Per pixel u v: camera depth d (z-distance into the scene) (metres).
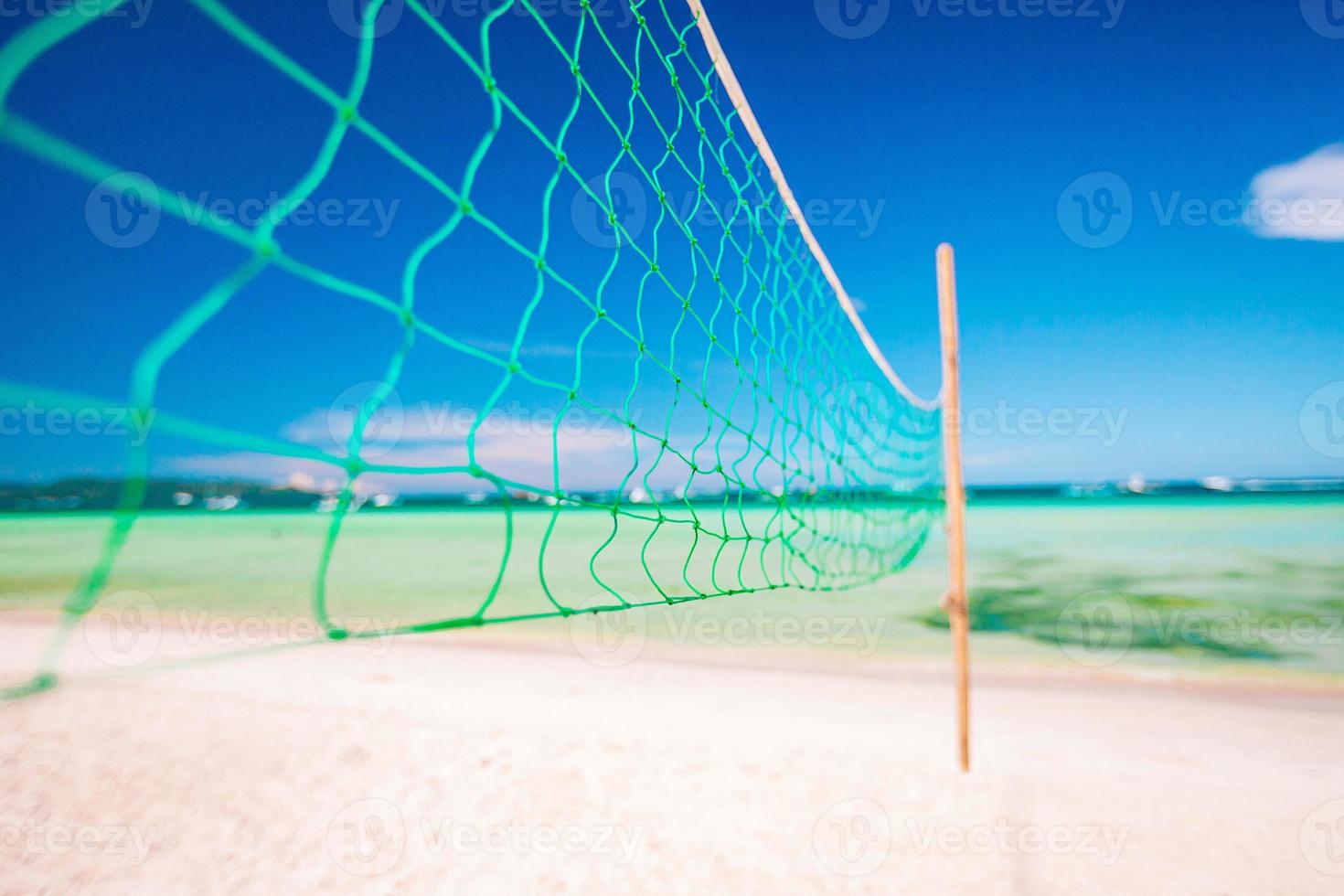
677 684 5.09
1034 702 4.51
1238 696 4.70
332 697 4.63
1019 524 25.36
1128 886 2.17
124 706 4.38
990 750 3.42
